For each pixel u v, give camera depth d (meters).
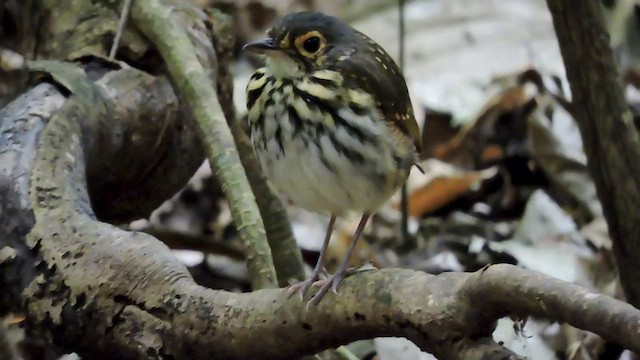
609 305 5.63
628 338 5.55
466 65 18.14
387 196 8.24
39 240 7.91
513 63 18.03
